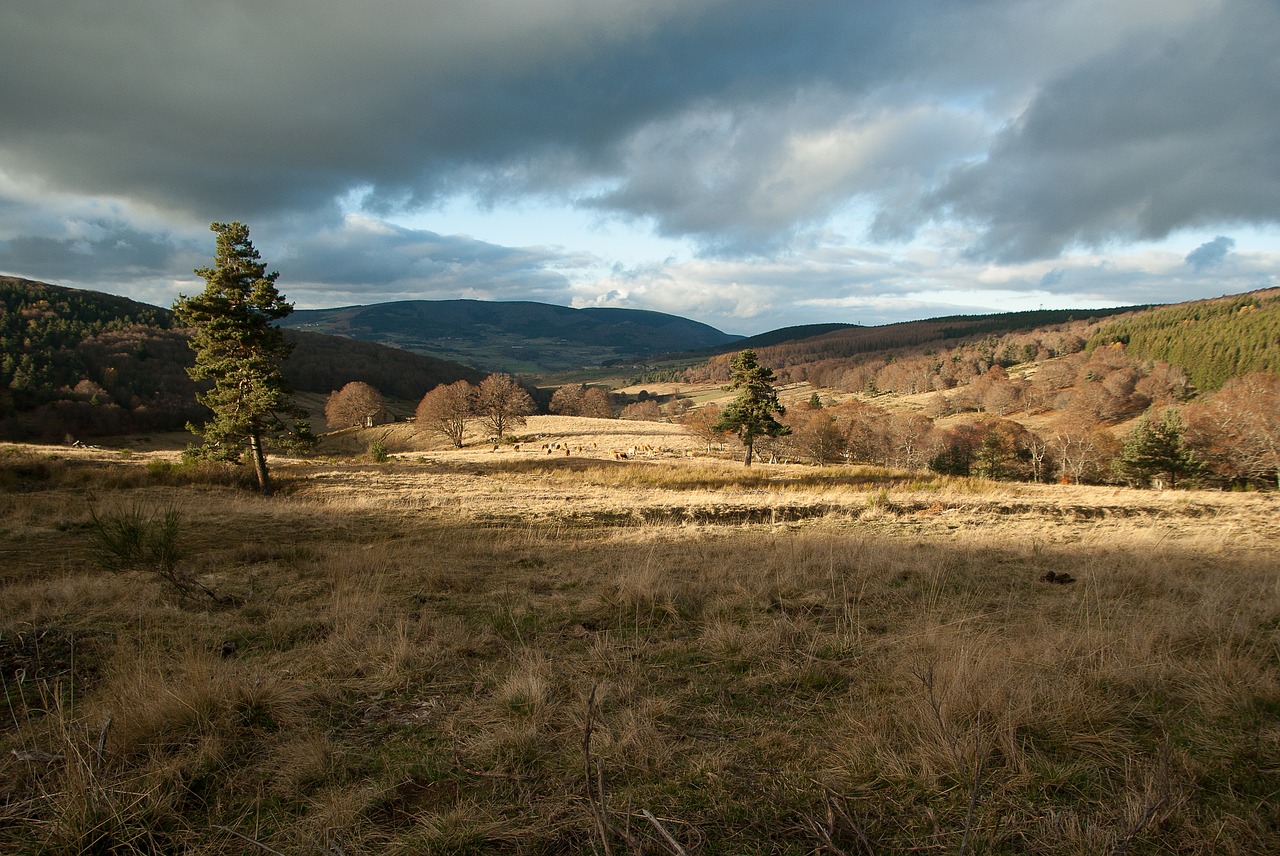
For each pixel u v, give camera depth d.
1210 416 51.81
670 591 6.18
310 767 2.88
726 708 3.57
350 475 26.00
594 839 2.33
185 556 8.72
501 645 4.79
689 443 66.56
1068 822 2.36
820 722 3.36
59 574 7.86
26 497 14.78
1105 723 3.21
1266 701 3.38
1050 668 3.87
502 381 73.50
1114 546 9.90
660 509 16.30
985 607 5.98
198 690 3.37
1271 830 2.30
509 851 2.30
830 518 14.66
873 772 2.78
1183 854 2.20
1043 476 66.44
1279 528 12.34
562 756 2.99
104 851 2.33
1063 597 6.32
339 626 5.11
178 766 2.80
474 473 30.08
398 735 3.28
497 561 8.89
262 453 21.47
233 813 2.58
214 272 21.16
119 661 4.04
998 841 2.29
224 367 21.19
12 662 4.20
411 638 4.77
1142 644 4.23
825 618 5.53
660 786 2.70
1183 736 3.07
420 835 2.37
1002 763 2.86
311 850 2.30
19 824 2.46
